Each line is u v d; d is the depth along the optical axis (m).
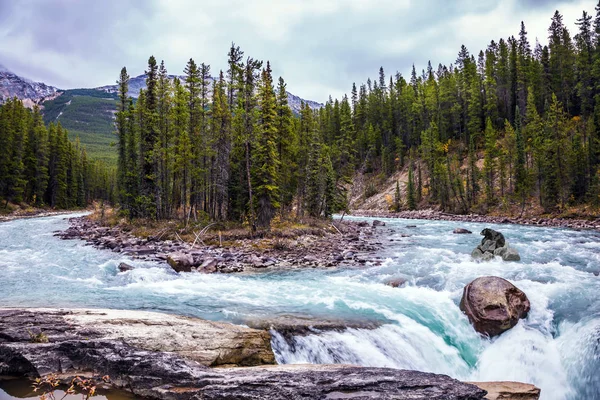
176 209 51.88
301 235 36.81
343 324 12.48
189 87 46.00
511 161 74.94
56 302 13.99
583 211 56.66
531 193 69.25
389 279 19.33
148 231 37.62
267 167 36.97
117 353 7.95
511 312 12.55
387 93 135.12
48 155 87.69
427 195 93.50
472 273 19.91
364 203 105.75
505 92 98.06
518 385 8.42
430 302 15.20
